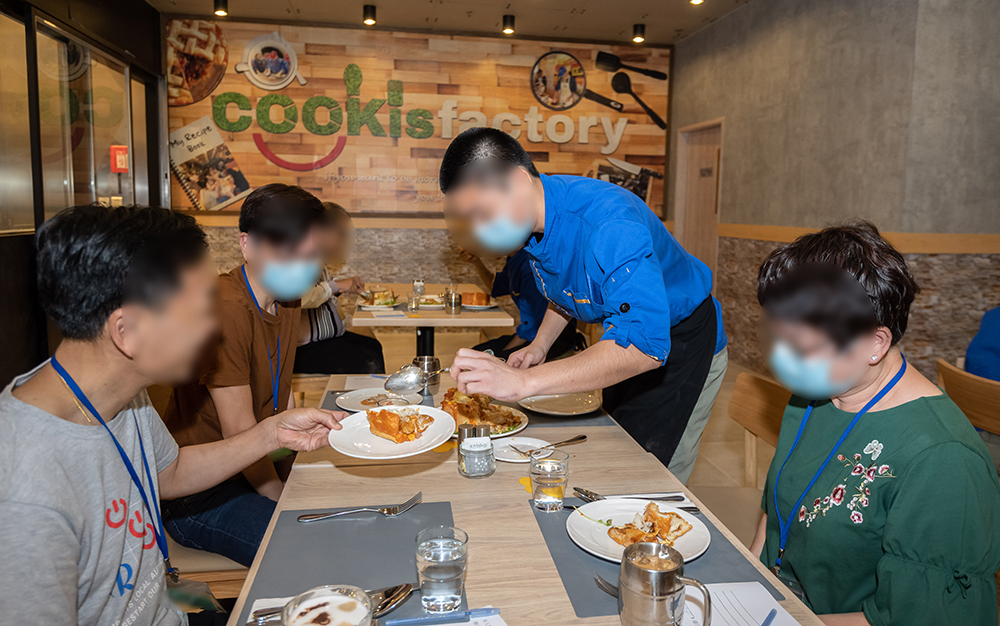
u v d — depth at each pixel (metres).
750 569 0.98
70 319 0.80
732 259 5.62
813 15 4.56
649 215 1.61
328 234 1.71
